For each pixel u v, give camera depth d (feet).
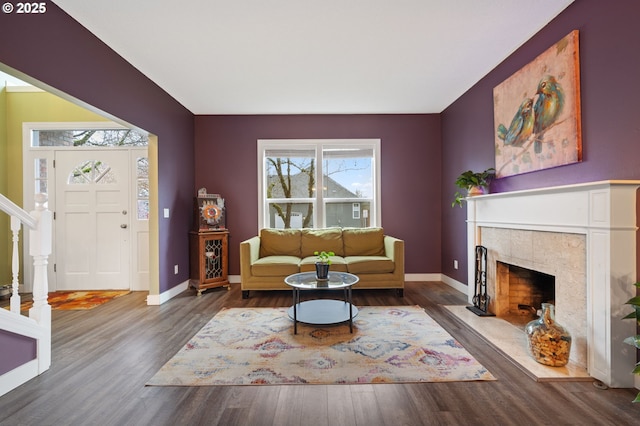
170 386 6.11
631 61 5.93
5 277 13.17
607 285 5.89
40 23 6.91
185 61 10.00
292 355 7.36
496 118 10.31
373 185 15.56
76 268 13.71
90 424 5.02
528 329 7.01
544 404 5.44
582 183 6.81
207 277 13.33
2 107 13.35
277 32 8.43
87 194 13.74
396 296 12.42
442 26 8.21
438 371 6.59
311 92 12.59
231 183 15.33
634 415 5.10
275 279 12.33
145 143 13.94
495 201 9.68
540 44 8.36
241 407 5.46
